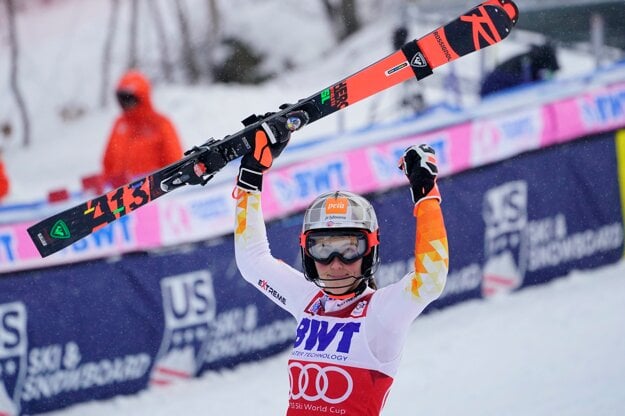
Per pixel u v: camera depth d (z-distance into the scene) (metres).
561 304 23.78
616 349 20.05
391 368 9.98
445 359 20.77
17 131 48.44
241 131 11.20
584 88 26.28
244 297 21.66
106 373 20.17
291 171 22.34
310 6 55.88
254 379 20.91
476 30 11.33
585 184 26.03
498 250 24.81
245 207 11.21
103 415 19.55
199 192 21.39
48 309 19.66
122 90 22.77
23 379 19.42
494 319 23.19
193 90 42.88
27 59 52.41
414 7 43.00
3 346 19.28
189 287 21.00
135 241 20.50
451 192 24.09
